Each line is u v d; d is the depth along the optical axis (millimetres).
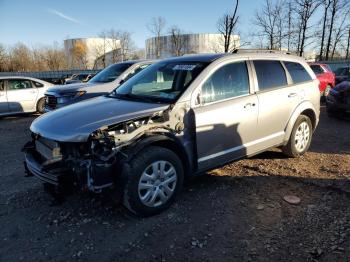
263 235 3539
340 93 9320
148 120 3908
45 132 3869
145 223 3818
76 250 3371
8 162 6105
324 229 3607
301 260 3129
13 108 11688
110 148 3568
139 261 3184
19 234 3680
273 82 5285
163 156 3893
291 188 4660
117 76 9250
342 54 35375
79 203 4320
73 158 3662
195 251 3305
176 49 44156
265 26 33031
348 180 4863
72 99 8422
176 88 4375
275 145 5410
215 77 4496
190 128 4199
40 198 4512
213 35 44750
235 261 3146
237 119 4625
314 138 7461
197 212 4043
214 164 4469
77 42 59969
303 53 33406
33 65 57844
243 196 4441
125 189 3672
